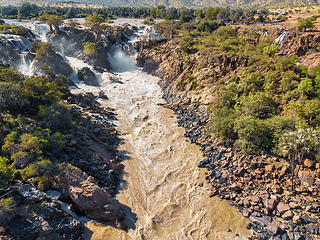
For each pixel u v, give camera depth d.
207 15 167.75
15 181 36.38
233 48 88.75
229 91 66.44
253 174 45.06
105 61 104.12
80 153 47.03
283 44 95.69
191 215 40.12
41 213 32.97
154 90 86.94
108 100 77.88
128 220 38.34
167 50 101.38
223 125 55.34
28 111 53.22
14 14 181.62
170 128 64.81
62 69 87.44
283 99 58.69
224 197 42.69
